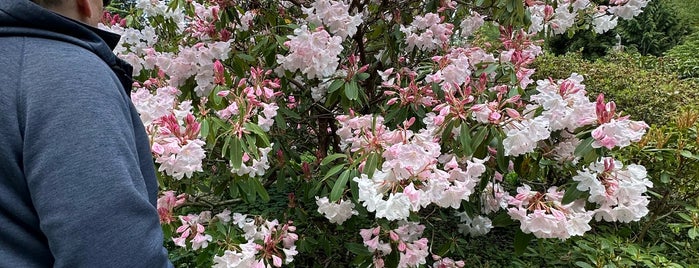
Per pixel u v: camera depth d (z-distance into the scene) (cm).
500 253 192
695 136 172
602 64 362
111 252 47
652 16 658
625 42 670
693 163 168
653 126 177
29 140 47
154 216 54
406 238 144
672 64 479
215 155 162
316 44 150
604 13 215
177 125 119
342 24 164
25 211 51
